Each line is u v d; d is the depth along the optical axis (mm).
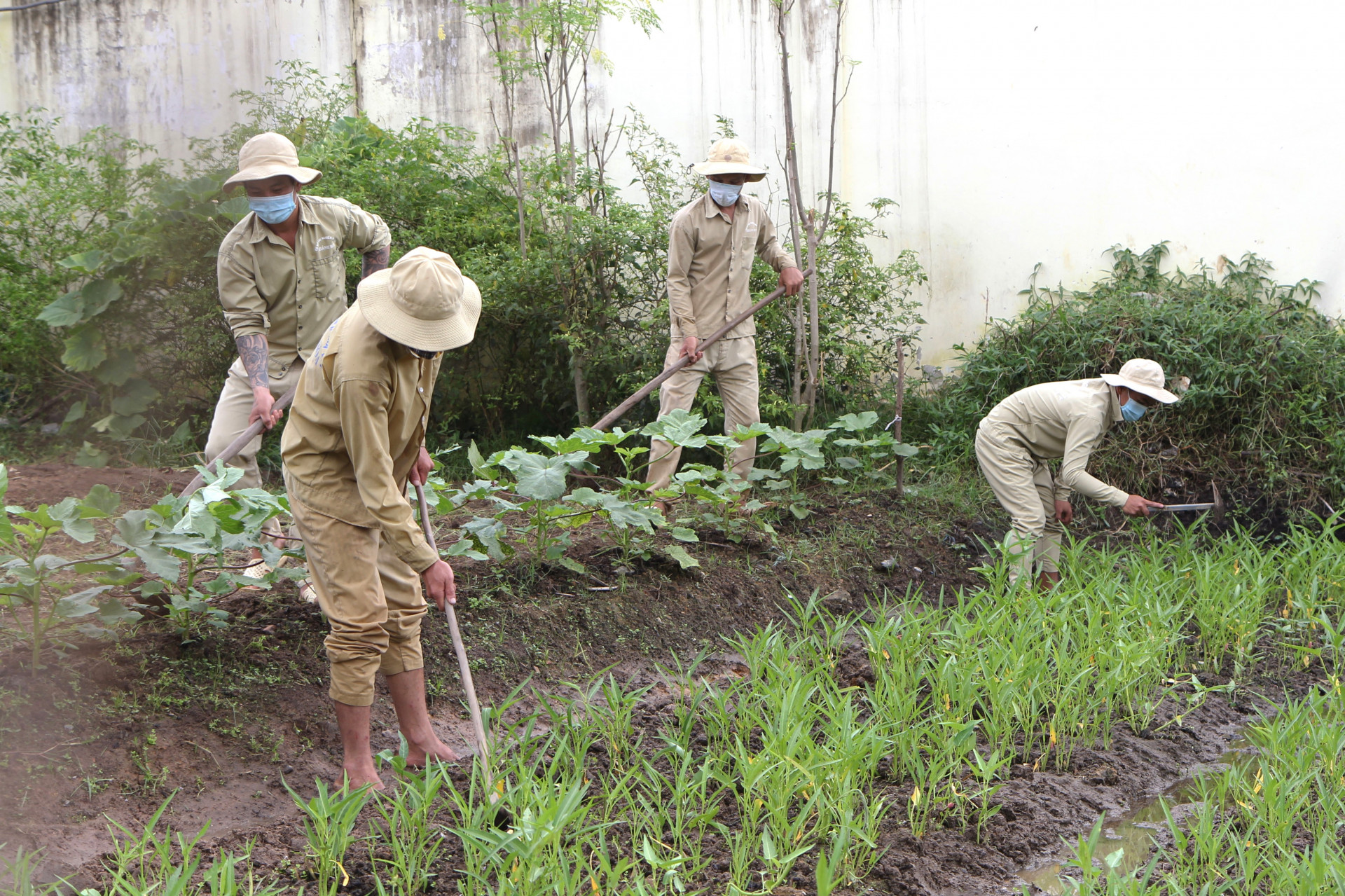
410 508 3264
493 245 8062
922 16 8266
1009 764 3842
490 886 2812
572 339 7430
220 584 4027
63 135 9086
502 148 8648
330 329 3230
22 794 3178
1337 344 7070
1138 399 5387
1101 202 8070
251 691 3896
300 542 4461
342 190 7855
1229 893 3006
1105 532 6578
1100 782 3738
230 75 9000
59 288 7871
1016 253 8273
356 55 9062
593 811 3336
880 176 8492
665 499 5973
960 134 8305
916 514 6625
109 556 3609
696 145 8594
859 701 4223
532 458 4906
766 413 7652
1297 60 7559
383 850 3088
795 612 5465
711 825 3311
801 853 3074
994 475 5695
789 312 7605
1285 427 6809
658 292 7734
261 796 3486
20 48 9125
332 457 3275
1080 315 7477
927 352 8516
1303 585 5488
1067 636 4457
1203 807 3250
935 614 4816
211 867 2889
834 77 7973
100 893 2822
